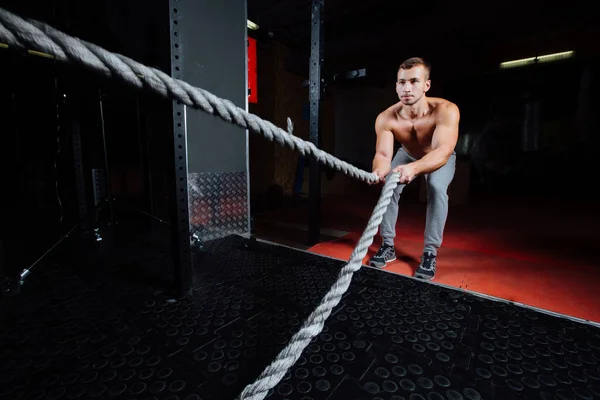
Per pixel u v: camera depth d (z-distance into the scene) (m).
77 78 2.55
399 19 5.99
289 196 7.07
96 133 3.24
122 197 3.60
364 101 9.27
